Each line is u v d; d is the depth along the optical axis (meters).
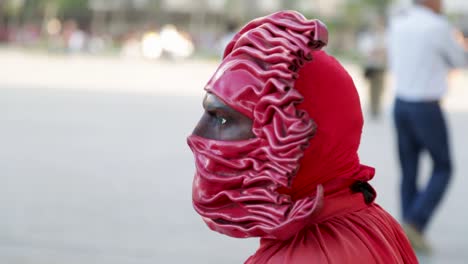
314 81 1.90
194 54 58.03
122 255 7.08
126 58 51.28
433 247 7.54
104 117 18.38
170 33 51.97
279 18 1.87
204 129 1.97
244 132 1.89
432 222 8.58
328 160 1.92
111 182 10.43
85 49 54.69
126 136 15.16
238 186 1.89
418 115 7.23
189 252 7.26
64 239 7.52
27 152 12.67
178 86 29.34
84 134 15.20
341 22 71.00
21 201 9.07
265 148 1.83
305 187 1.93
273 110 1.82
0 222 8.05
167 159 12.50
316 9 71.44
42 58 45.53
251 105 1.87
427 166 12.01
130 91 26.20
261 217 1.83
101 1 76.88
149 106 21.44
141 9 77.06
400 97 7.38
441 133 7.23
